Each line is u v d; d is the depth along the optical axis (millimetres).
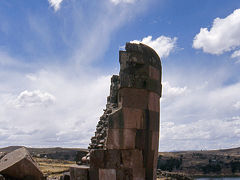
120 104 10766
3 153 15094
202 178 76188
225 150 162500
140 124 10664
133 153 10273
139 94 10805
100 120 14367
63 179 12844
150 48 11656
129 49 10844
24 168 11930
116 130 10484
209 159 102062
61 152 79250
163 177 35469
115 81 13641
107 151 10602
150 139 10898
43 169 37781
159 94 11883
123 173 10219
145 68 10977
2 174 11688
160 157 102688
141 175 10375
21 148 13680
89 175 10914
